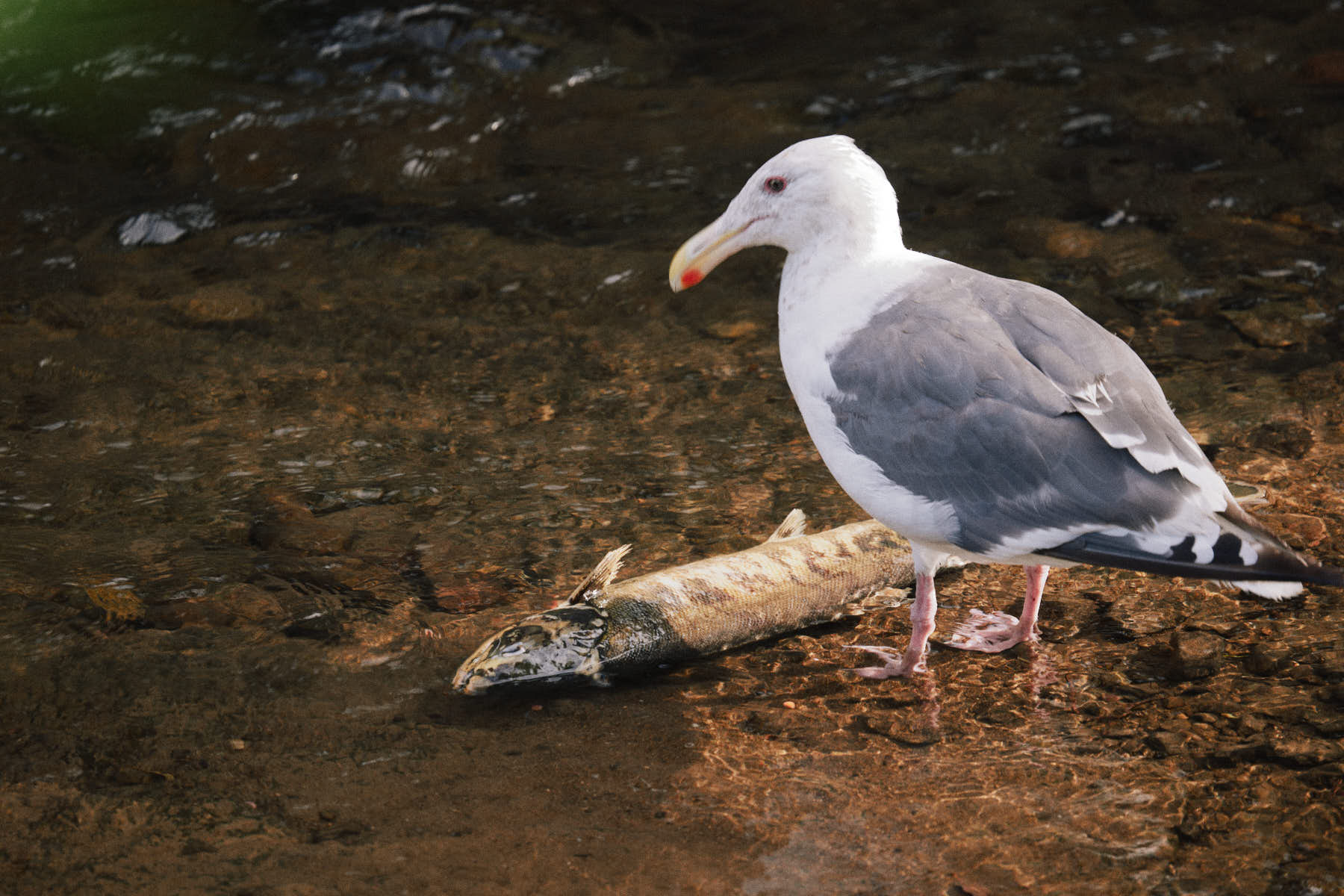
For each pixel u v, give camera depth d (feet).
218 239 55.31
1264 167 58.90
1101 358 26.68
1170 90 68.03
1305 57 71.61
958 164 61.00
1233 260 50.03
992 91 69.10
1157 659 29.01
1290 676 27.71
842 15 81.15
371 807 24.88
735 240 30.58
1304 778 24.56
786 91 69.82
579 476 37.65
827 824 24.22
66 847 23.76
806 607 31.32
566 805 24.91
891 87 70.18
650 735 27.20
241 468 38.22
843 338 28.32
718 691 28.89
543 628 28.99
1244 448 36.86
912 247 52.54
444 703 28.22
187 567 33.24
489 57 73.00
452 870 23.12
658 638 29.66
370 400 42.32
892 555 32.45
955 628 30.99
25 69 71.20
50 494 36.86
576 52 75.00
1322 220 53.06
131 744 26.76
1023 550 26.50
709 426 40.40
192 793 25.26
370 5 76.59
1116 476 25.53
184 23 76.13
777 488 36.83
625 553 31.24
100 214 57.52
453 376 43.93
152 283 51.26
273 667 29.37
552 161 62.95
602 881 22.84
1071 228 53.16
